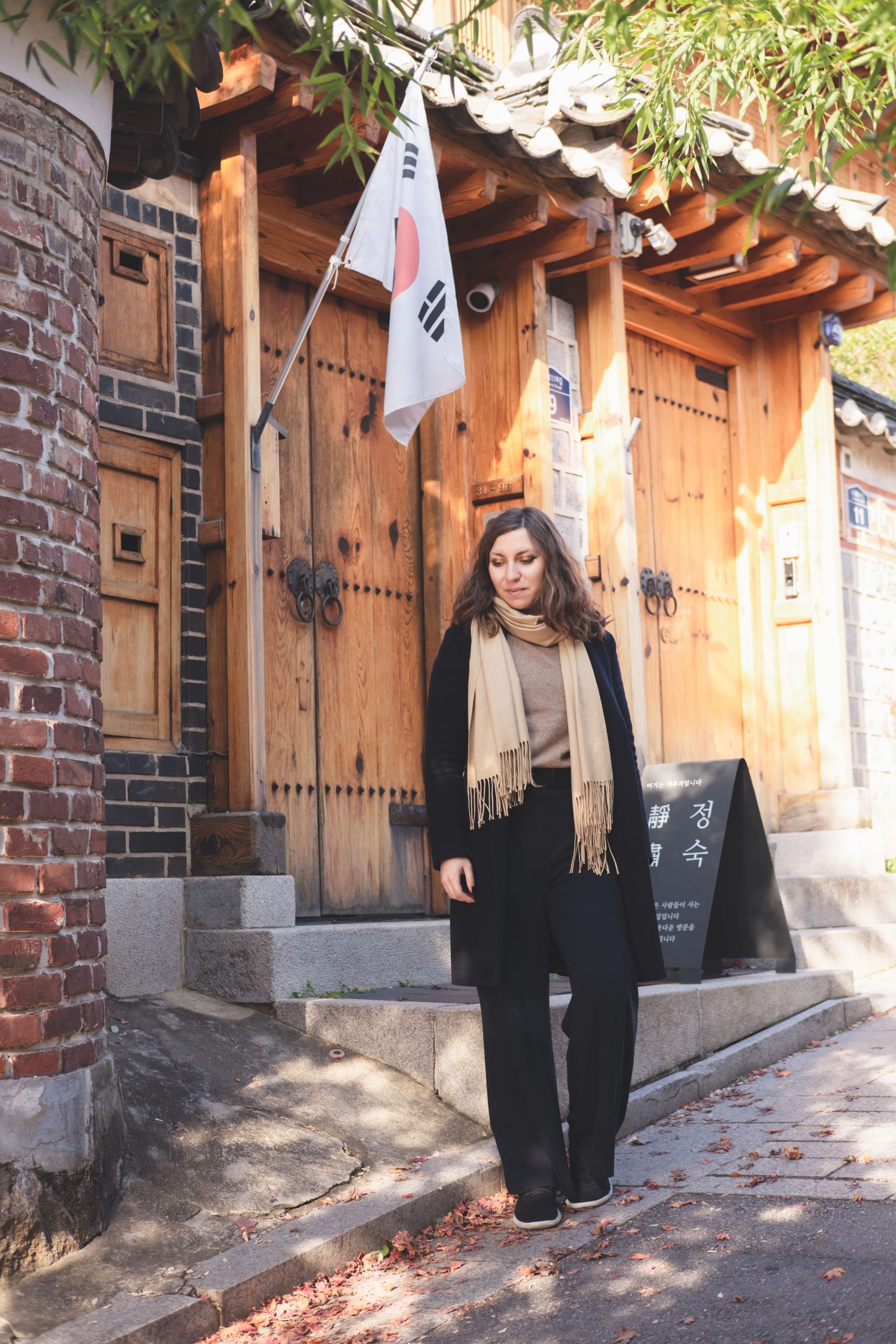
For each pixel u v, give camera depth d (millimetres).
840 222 7629
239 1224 3387
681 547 8094
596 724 3580
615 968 3473
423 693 6543
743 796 5953
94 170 3730
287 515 5973
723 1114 4449
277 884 4969
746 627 8406
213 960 4859
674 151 4422
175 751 5121
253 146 5449
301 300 6199
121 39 2398
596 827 3525
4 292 3312
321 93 5215
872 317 8766
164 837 5012
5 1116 3068
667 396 8133
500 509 6816
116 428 5059
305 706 5945
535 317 6801
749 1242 3184
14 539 3260
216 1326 2977
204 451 5344
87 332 3613
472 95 7105
